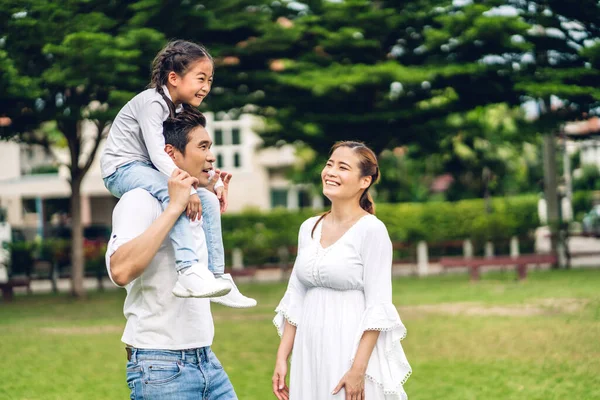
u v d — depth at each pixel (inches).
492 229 1003.3
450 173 1382.9
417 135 776.9
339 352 166.9
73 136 768.3
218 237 163.6
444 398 311.3
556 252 955.3
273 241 1000.2
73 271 787.4
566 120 688.4
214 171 165.9
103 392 338.3
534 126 694.5
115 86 634.2
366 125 742.5
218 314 600.1
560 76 634.2
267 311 612.1
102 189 1194.0
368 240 167.8
